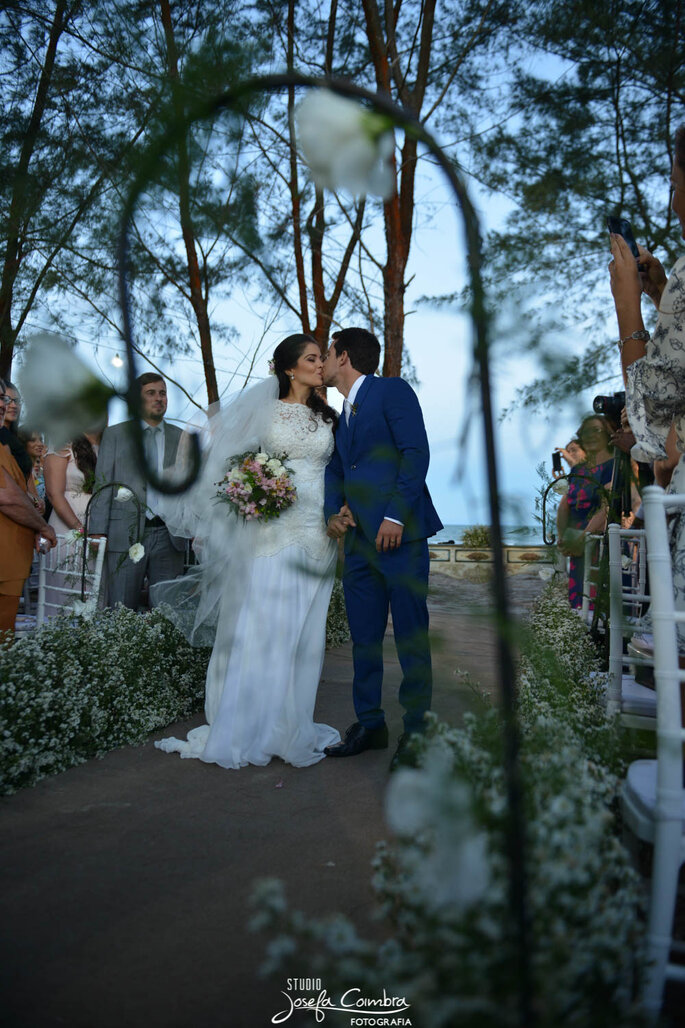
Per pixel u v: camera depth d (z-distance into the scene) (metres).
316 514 3.54
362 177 0.55
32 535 4.01
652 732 2.80
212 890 2.12
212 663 3.56
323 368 3.62
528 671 2.35
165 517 3.99
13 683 3.05
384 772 3.20
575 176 6.78
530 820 1.33
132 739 3.58
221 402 3.62
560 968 1.13
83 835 2.50
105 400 0.44
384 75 6.88
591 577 3.86
